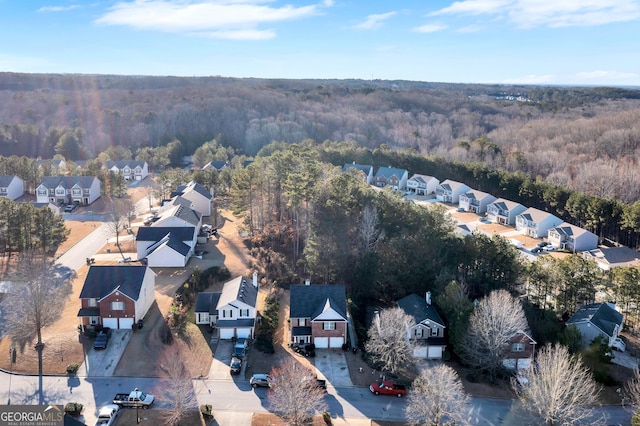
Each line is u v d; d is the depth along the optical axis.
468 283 61.78
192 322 54.88
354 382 46.50
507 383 47.41
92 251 75.56
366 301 63.28
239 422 39.88
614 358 52.47
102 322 52.59
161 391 42.66
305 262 67.50
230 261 71.25
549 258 64.31
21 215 70.38
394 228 67.31
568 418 39.03
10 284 62.19
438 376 39.38
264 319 56.06
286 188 75.38
